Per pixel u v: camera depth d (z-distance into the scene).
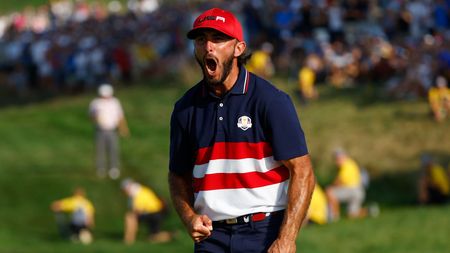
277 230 15.04
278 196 15.08
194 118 15.27
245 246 14.98
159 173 77.44
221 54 14.68
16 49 120.31
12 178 74.69
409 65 88.25
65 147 86.81
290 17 100.38
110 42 115.62
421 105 85.38
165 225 61.94
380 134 80.62
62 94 114.62
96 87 114.31
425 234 49.03
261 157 14.92
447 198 60.06
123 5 149.88
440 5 91.81
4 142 88.56
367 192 69.81
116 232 61.62
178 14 119.31
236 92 14.95
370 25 96.44
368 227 52.34
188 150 15.56
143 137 89.44
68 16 141.62
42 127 95.06
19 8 159.12
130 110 99.12
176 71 110.44
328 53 96.50
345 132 82.56
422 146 77.12
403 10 93.62
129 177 76.44
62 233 59.59
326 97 92.12
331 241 48.88
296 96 93.19
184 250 51.50
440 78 81.94
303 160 14.81
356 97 90.88
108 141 76.56
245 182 14.98
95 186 73.50
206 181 15.16
